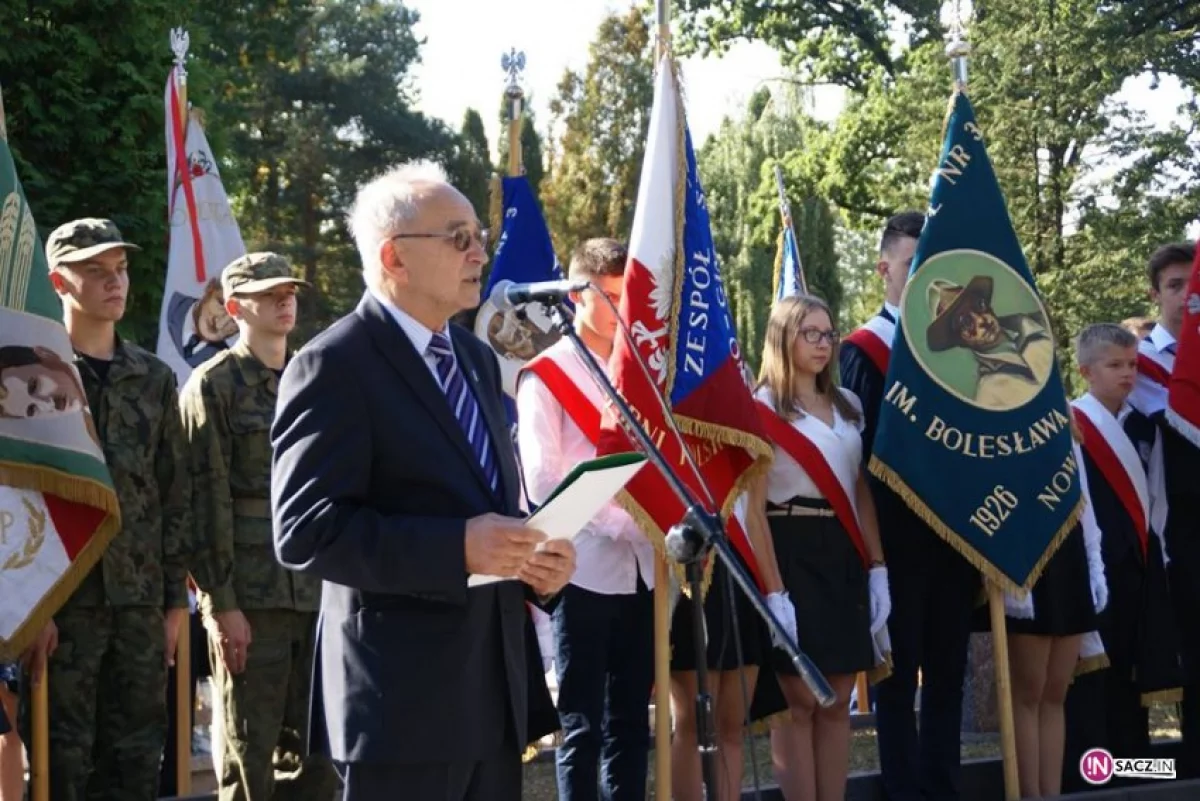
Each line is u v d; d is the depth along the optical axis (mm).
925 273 6176
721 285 5637
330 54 29984
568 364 5516
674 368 5410
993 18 21734
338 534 3592
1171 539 6852
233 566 5211
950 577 6121
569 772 5328
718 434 5375
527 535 3521
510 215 8172
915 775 6023
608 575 5395
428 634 3697
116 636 5008
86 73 11664
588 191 33438
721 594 5477
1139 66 21094
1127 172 21344
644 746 5480
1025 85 21297
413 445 3742
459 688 3699
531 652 4016
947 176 6297
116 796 4988
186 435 5270
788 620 5480
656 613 5285
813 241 27656
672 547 4004
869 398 6270
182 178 7473
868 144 26406
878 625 5785
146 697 5027
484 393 4012
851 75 28719
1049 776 6289
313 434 3674
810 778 5672
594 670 5371
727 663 5465
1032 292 6262
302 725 5426
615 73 33781
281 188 29203
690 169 5617
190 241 7426
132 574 5012
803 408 5781
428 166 4012
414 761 3658
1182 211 21188
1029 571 6008
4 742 5059
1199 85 21750
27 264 4828
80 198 11773
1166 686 6711
